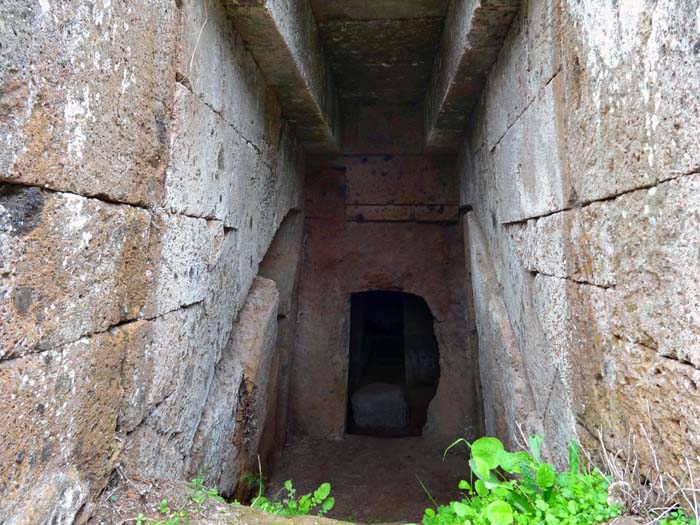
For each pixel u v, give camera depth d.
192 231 2.35
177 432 2.29
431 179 5.50
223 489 2.87
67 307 1.42
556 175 2.29
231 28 2.76
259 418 3.59
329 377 5.54
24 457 1.26
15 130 1.19
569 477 1.75
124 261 1.74
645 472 1.60
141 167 1.83
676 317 1.41
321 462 4.86
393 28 4.00
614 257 1.77
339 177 5.68
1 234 1.17
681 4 1.33
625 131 1.66
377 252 5.62
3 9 1.14
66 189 1.40
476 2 2.77
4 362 1.19
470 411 5.27
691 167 1.32
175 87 2.10
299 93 3.76
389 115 5.50
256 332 3.37
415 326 7.75
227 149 2.79
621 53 1.66
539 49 2.45
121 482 1.79
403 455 5.00
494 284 3.80
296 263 5.31
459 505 1.73
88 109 1.48
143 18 1.81
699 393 1.32
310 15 3.70
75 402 1.47
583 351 2.07
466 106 4.10
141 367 1.89
